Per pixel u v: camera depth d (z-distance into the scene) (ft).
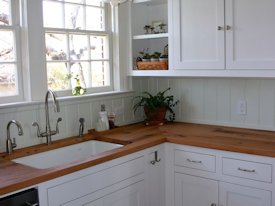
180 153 8.49
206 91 10.13
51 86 8.67
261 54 7.97
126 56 10.34
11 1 7.80
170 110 10.55
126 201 7.70
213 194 8.07
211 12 8.60
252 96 9.34
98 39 9.89
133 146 7.73
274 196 7.20
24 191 5.74
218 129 9.45
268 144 7.66
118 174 7.41
